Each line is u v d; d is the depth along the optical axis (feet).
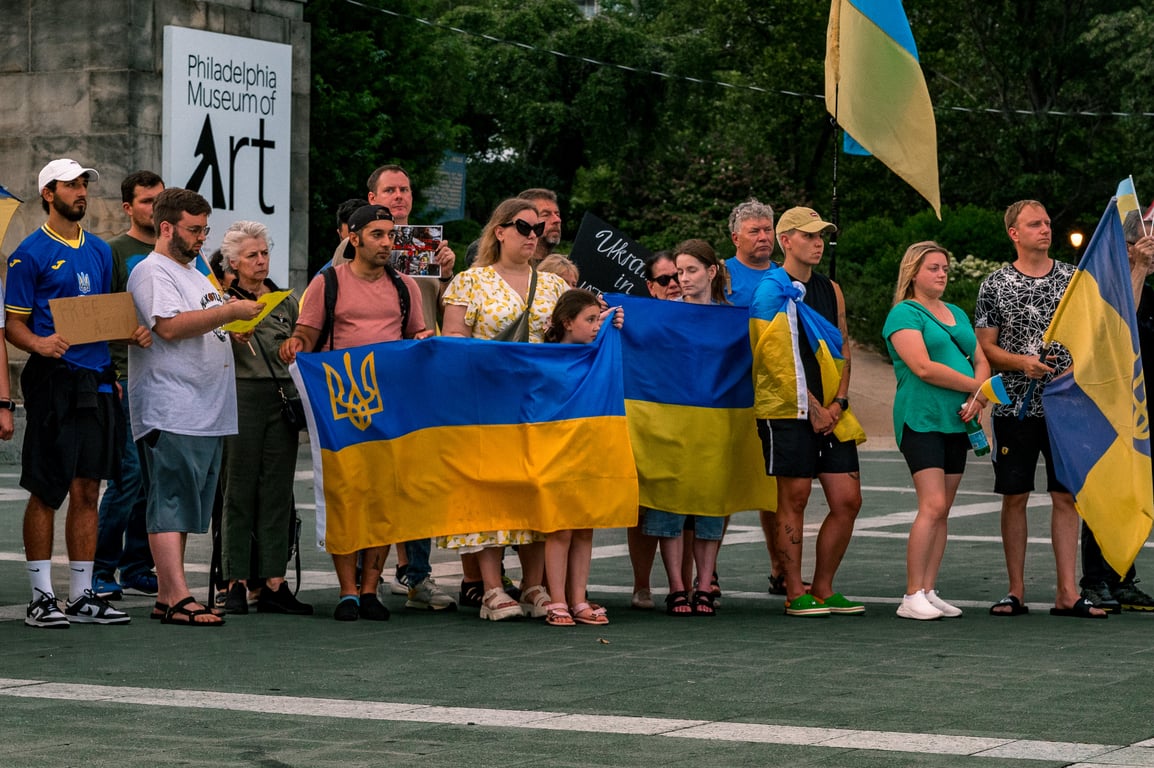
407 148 152.46
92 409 33.86
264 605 36.45
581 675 28.07
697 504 36.17
